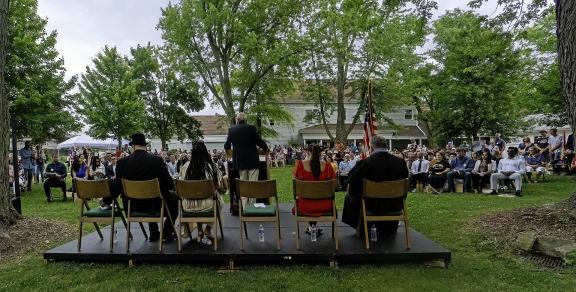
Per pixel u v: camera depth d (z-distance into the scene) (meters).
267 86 27.81
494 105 23.75
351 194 5.39
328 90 31.12
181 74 30.25
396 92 29.16
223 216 7.17
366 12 8.17
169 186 5.37
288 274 4.57
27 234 6.39
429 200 9.86
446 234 6.36
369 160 5.28
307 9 24.64
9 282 4.48
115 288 4.23
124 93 28.30
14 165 8.44
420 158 12.32
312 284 4.27
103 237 5.82
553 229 5.59
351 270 4.69
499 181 11.41
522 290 4.04
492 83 23.30
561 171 14.12
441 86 26.17
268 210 5.11
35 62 15.34
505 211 7.19
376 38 26.95
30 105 14.95
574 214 5.78
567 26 5.64
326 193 4.93
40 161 17.06
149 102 33.25
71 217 8.42
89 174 12.06
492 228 6.25
